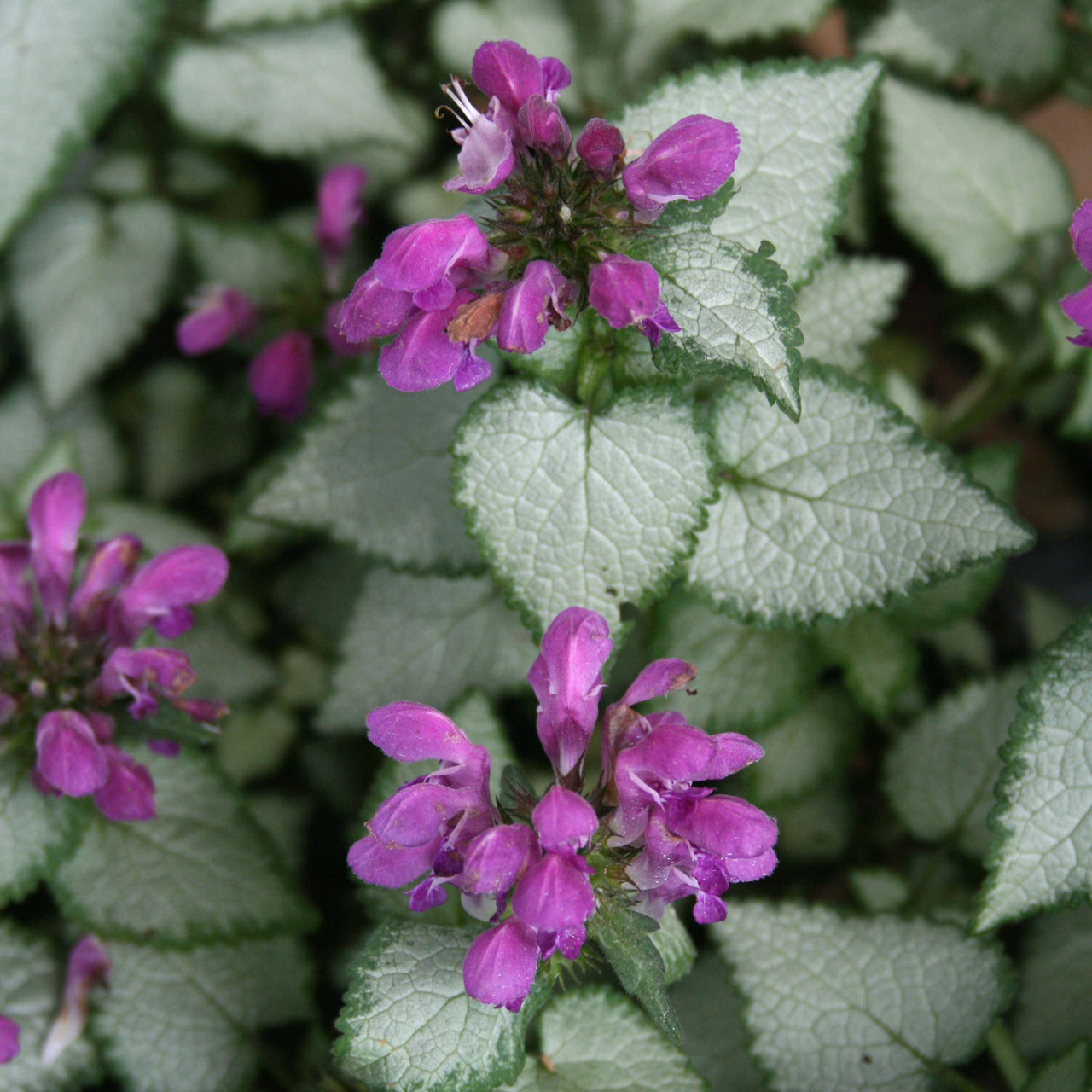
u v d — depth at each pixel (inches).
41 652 18.6
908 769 20.3
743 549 18.5
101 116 20.7
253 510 19.0
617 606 17.9
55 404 21.7
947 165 21.4
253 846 19.1
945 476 18.3
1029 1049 19.4
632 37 21.9
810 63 18.5
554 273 17.2
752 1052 18.7
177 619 18.6
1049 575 22.6
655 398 18.0
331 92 22.0
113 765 18.2
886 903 19.9
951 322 22.5
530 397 18.0
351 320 17.3
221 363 22.4
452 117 22.2
